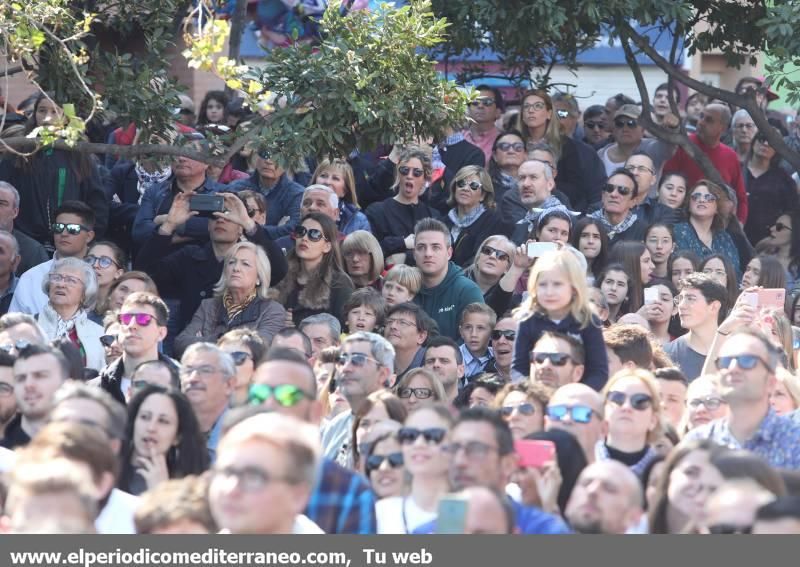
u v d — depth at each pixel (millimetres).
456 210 38062
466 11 37500
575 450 21000
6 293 34375
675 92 48406
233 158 41531
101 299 32656
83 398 19203
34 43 28047
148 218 35844
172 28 33938
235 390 24797
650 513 19219
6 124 37156
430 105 30609
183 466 22000
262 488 15742
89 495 15766
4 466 22172
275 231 36469
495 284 34781
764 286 36000
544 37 39219
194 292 33781
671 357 31703
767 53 38094
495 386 27516
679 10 37812
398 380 30922
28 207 35969
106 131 40469
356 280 34938
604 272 34312
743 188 44406
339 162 37469
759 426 22328
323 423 26297
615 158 44188
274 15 56500
